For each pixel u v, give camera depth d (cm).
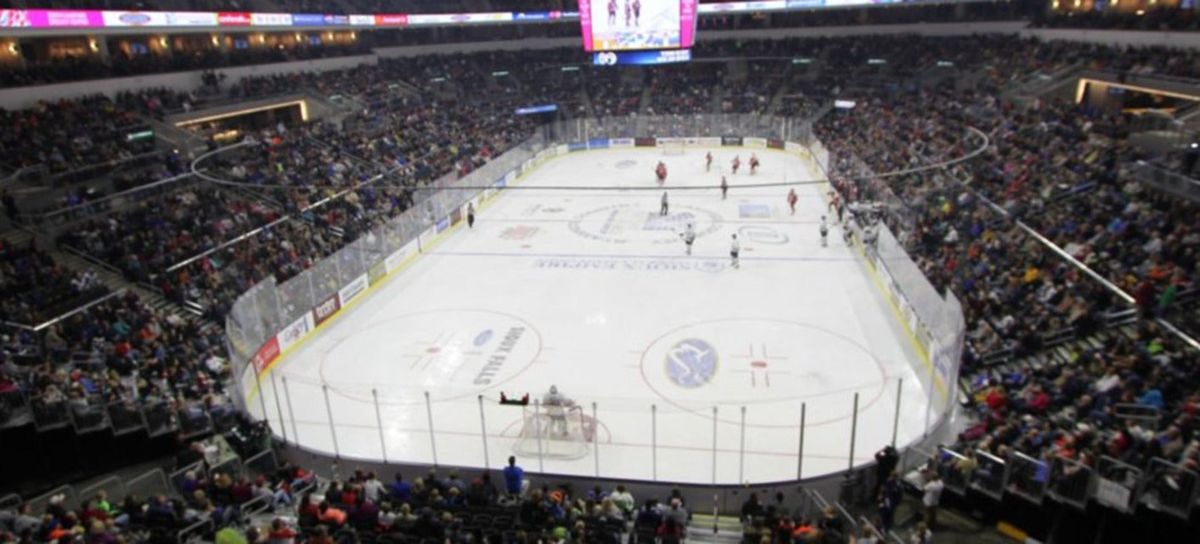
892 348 2106
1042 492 1240
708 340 2198
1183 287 1752
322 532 1070
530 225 3612
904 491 1445
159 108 3709
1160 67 3494
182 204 2850
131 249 2470
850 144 4181
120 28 3512
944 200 2862
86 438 1686
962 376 1830
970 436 1486
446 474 1544
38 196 2677
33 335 1933
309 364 2153
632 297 2581
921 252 2611
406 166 3950
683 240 3247
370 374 2070
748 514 1291
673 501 1262
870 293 2542
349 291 2627
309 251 2722
